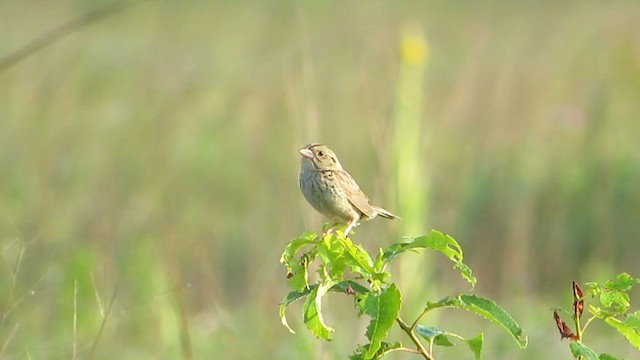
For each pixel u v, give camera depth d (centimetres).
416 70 1111
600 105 1722
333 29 2466
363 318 1052
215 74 2084
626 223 1462
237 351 1102
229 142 1706
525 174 1553
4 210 1273
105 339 1067
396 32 2233
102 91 1883
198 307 1220
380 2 3089
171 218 1367
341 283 522
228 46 2425
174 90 1862
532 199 1480
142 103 1784
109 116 1734
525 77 1956
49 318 1038
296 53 1858
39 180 1430
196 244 1302
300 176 858
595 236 1430
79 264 1099
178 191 1516
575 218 1457
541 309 1330
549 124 1698
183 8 2988
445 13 2948
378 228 1146
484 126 1736
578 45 2325
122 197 1426
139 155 1577
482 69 2059
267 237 1405
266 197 1526
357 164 1523
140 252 1196
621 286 525
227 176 1609
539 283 1420
